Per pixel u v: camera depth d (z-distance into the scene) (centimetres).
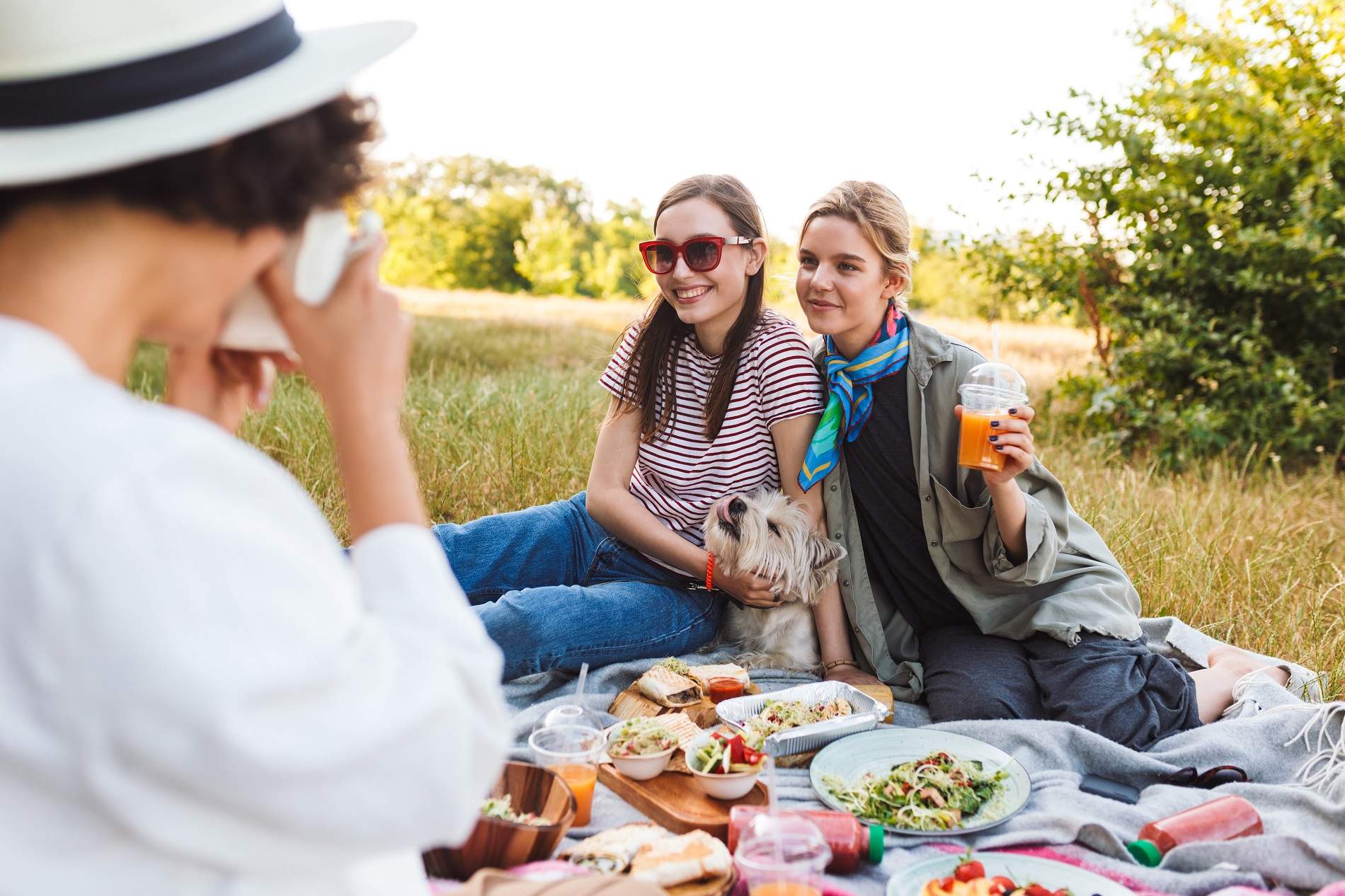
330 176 101
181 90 90
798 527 338
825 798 251
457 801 91
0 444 79
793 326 354
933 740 280
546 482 541
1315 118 770
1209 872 223
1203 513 541
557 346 1347
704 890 207
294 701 83
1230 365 769
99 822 84
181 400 121
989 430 297
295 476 517
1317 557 473
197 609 78
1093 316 849
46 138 87
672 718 285
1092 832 236
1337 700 347
